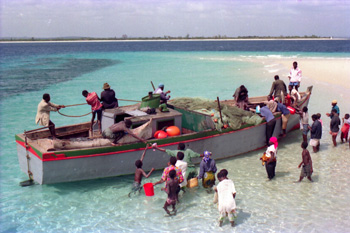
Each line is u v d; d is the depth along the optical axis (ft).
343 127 39.40
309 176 29.32
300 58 168.55
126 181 30.48
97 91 85.30
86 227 22.81
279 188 28.48
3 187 29.04
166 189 24.58
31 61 199.11
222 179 23.11
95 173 28.99
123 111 33.50
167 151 28.43
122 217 24.21
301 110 43.93
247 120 36.55
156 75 113.80
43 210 25.22
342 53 226.79
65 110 62.28
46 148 27.96
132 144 29.68
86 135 36.35
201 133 32.81
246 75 106.22
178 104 38.32
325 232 21.54
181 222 23.39
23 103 69.36
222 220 22.68
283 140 42.65
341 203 25.48
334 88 75.41
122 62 179.52
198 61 169.89
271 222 22.97
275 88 43.73
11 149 39.50
